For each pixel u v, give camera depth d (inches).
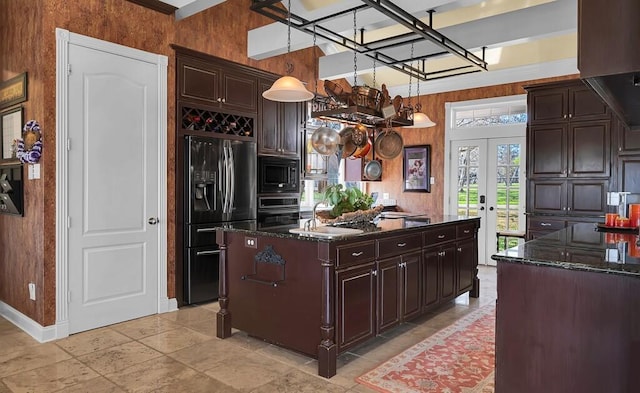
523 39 165.2
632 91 77.2
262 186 199.6
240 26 194.2
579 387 72.1
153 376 107.0
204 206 172.1
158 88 157.9
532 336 76.2
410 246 139.9
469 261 177.9
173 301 164.4
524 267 76.6
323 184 260.8
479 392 98.8
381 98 153.4
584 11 65.6
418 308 144.1
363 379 105.9
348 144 163.9
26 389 99.7
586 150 198.5
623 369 68.4
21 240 141.0
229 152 181.5
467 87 257.3
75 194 136.0
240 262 131.0
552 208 207.8
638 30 62.3
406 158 283.1
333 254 108.8
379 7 124.7
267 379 105.8
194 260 169.5
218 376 107.2
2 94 149.9
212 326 145.5
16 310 145.0
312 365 114.3
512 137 244.8
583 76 65.6
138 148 152.4
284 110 214.4
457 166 264.8
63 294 133.6
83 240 138.3
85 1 137.2
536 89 211.8
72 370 110.0
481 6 189.6
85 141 138.2
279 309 121.1
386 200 285.3
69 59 133.5
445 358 118.5
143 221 154.5
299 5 183.5
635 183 187.2
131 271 151.4
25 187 138.1
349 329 114.1
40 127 129.0
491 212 253.0
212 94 178.1
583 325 71.6
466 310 165.0
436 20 202.4
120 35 146.6
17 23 140.6
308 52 235.1
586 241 99.3
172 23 163.2
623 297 68.2
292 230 125.2
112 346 126.6
